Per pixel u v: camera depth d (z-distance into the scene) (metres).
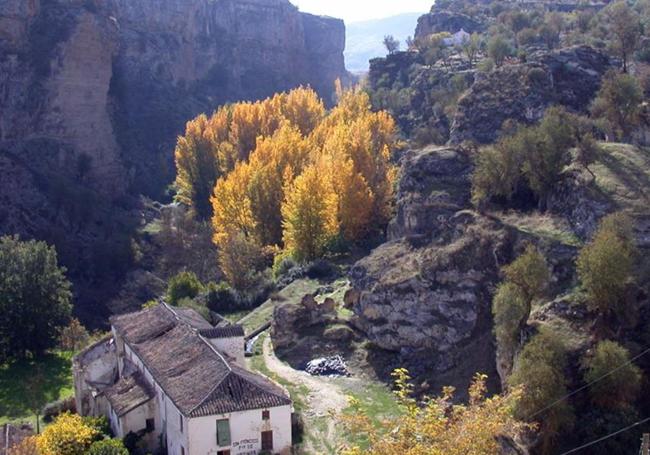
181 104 189.25
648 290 46.69
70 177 137.88
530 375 41.34
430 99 119.12
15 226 119.94
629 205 52.50
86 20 143.62
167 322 58.75
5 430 55.69
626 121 67.44
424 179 65.44
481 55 130.75
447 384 52.09
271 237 98.00
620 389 41.41
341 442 47.78
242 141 129.38
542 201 59.09
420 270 57.50
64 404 63.38
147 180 158.50
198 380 48.22
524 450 40.03
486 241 56.59
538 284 47.59
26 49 138.88
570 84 79.81
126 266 119.50
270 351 63.97
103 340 62.62
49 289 78.81
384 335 58.06
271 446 46.50
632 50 83.88
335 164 86.94
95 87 145.75
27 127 135.62
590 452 40.44
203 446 45.12
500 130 76.06
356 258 82.69
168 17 197.50
